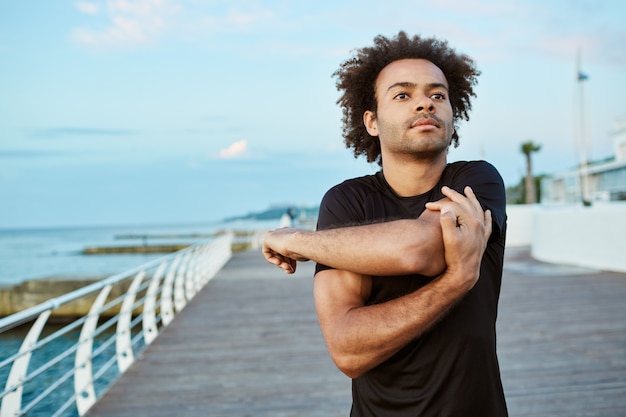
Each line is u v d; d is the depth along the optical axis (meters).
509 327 6.59
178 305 8.84
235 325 7.39
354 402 1.39
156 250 49.47
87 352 4.27
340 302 1.26
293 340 6.43
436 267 1.17
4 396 3.12
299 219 32.84
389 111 1.38
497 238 1.31
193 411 4.20
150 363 5.60
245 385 4.80
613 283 9.75
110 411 4.21
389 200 1.42
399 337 1.17
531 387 4.45
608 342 5.78
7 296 16.19
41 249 80.81
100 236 146.50
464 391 1.25
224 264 16.67
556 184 33.38
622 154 29.91
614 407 3.98
